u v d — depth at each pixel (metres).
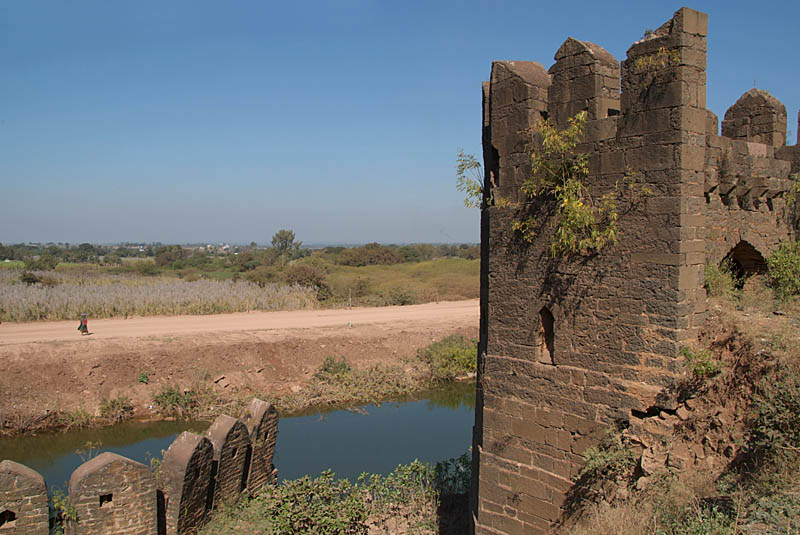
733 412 7.66
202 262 107.88
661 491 7.48
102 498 10.71
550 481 9.12
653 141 7.87
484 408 10.12
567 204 8.54
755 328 7.95
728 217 9.52
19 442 21.75
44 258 87.56
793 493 6.49
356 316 40.97
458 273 75.50
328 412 26.75
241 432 13.88
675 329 7.73
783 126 11.25
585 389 8.70
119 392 25.12
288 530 11.98
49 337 28.73
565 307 8.93
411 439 23.19
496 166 10.16
